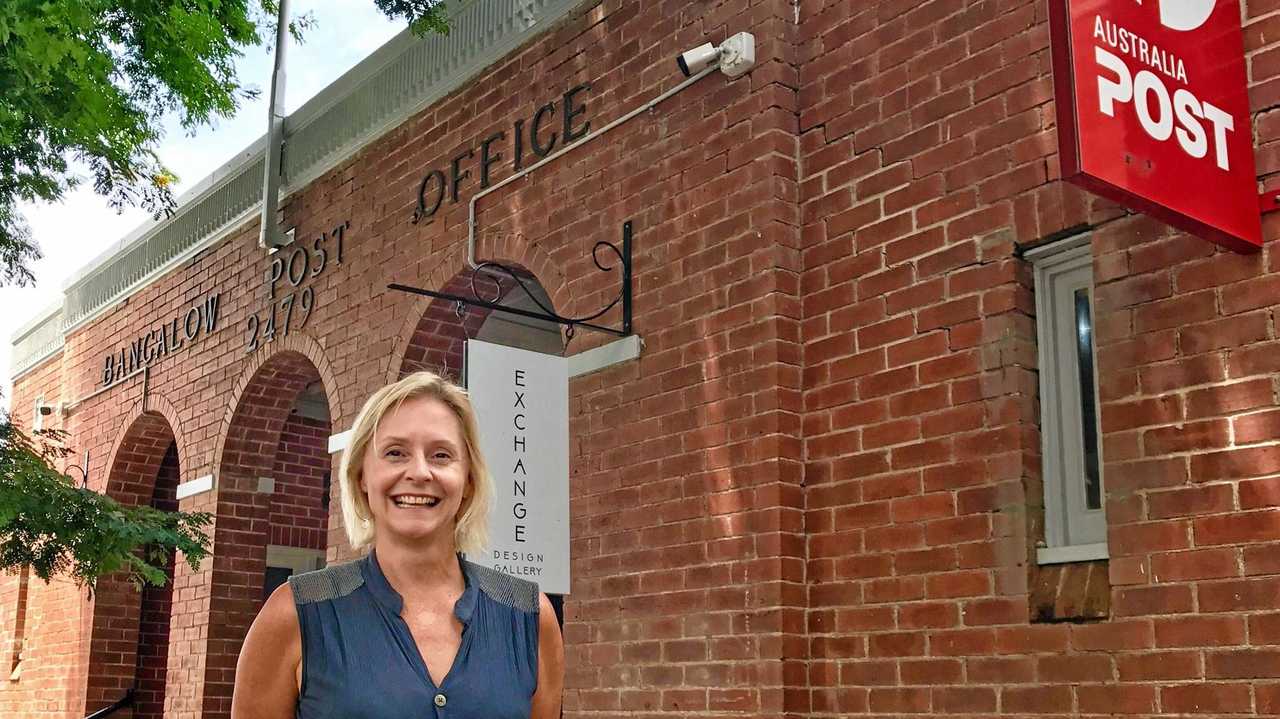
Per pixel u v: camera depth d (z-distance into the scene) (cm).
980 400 512
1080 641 462
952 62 545
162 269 1170
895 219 557
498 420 611
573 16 739
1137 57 409
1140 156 401
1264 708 407
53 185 780
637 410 645
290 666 215
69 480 851
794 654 555
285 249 987
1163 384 451
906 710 517
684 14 664
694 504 605
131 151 782
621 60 700
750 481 579
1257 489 420
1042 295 512
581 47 729
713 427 602
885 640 530
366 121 900
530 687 224
